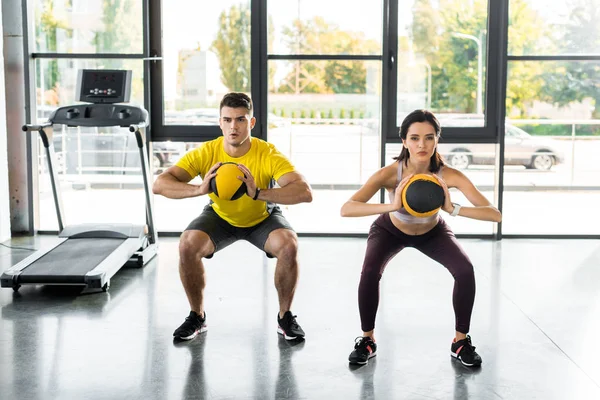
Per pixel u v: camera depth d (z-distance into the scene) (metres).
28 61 6.59
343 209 3.46
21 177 6.82
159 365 3.59
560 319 4.35
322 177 6.93
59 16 6.60
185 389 3.30
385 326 4.20
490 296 4.84
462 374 3.48
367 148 6.82
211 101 6.71
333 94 6.72
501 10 6.46
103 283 4.80
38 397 3.20
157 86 6.69
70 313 4.43
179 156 6.94
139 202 7.14
